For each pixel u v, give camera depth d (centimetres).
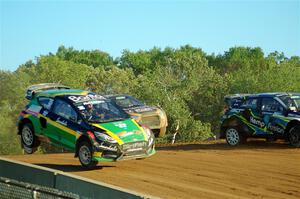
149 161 1709
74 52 12825
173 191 1292
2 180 1136
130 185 1356
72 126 1573
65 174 1075
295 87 5947
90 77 7106
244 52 12712
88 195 1002
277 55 10600
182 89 6506
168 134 5700
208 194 1265
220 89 6788
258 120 2041
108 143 1506
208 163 1670
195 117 6994
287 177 1460
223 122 2152
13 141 5022
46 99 1680
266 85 6056
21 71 6088
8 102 5525
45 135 1653
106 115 1605
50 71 6444
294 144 1944
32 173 1165
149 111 2172
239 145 2102
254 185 1370
